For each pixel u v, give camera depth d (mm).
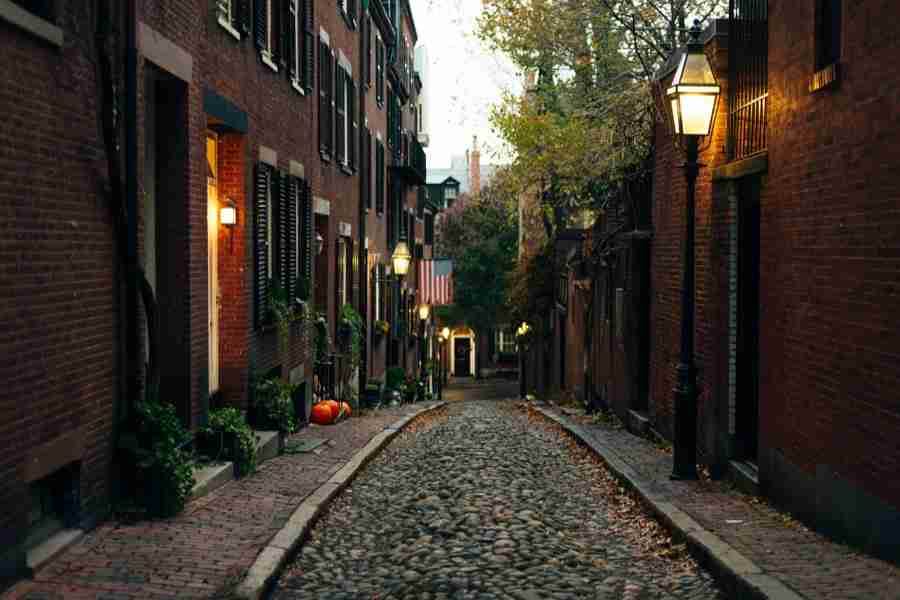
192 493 8766
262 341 13203
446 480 11453
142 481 8000
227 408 10961
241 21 11562
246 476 10461
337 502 10188
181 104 9570
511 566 7508
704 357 11344
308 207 16469
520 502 10078
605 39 18312
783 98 8805
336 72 20016
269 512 8742
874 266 6773
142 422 8047
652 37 18312
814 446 7953
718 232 10766
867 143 6906
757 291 10375
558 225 28891
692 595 6711
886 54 6582
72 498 7141
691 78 10039
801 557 6922
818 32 7918
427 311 38750
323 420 16766
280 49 13977
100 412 7531
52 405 6629
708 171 11164
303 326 15961
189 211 9594
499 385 59750
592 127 18266
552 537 8500
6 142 5949
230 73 11352
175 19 9180
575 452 14453
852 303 7176
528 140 19172
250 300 12422
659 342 14133
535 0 18359
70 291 6930
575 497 10641
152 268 9469
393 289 31453
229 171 12070
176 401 9609
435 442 15836
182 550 7152
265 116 13266
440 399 39781
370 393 24031
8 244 5977
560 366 29281
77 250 7055
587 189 19953
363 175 23641
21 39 6152
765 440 9273
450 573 7262
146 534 7508
